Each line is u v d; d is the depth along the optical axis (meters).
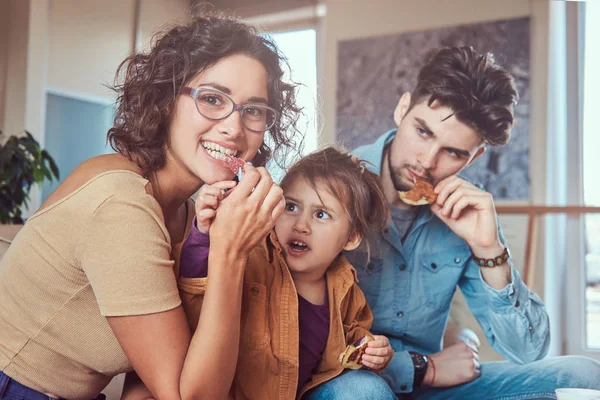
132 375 1.13
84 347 0.91
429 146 1.64
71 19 3.08
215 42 1.00
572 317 2.29
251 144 1.04
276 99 1.09
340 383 1.22
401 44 2.12
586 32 2.33
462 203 1.54
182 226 1.15
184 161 1.00
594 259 2.30
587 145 2.31
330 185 1.36
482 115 1.62
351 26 2.18
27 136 2.80
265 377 1.22
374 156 1.68
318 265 1.34
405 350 1.62
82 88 3.07
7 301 0.92
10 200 2.59
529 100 2.05
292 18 2.18
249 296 1.23
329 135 2.17
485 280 1.54
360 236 1.41
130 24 2.85
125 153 0.99
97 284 0.83
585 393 1.20
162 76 0.99
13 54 2.97
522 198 2.06
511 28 2.06
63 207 0.86
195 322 1.03
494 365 1.57
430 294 1.61
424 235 1.62
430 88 1.64
